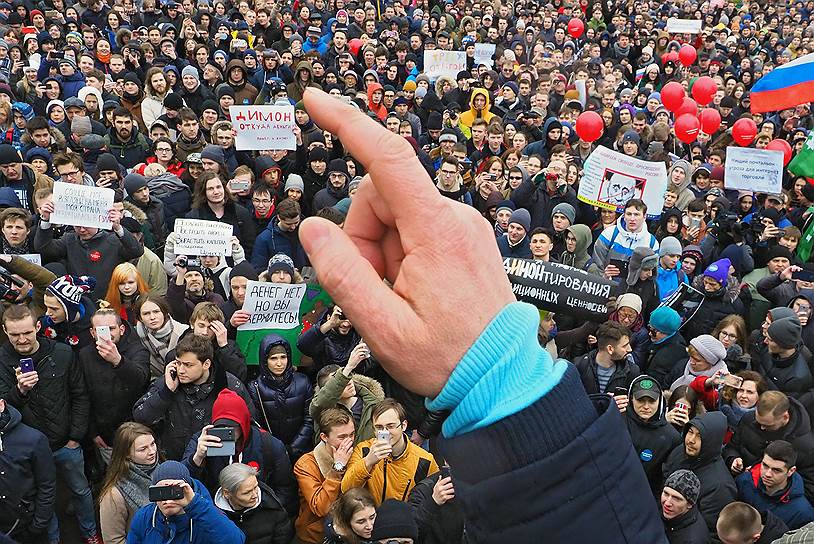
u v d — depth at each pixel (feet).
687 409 13.69
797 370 16.31
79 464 14.33
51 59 30.58
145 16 41.39
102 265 17.38
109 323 14.34
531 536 2.44
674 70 45.32
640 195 22.79
